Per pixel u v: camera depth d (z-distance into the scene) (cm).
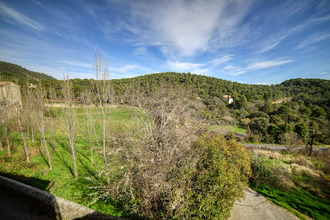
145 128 820
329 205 687
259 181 822
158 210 482
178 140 630
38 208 531
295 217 605
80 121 1535
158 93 1049
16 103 857
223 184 479
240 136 1958
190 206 451
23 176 727
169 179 497
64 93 740
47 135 1340
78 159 977
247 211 619
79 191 665
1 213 497
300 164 1155
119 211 541
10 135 1182
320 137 1850
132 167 533
